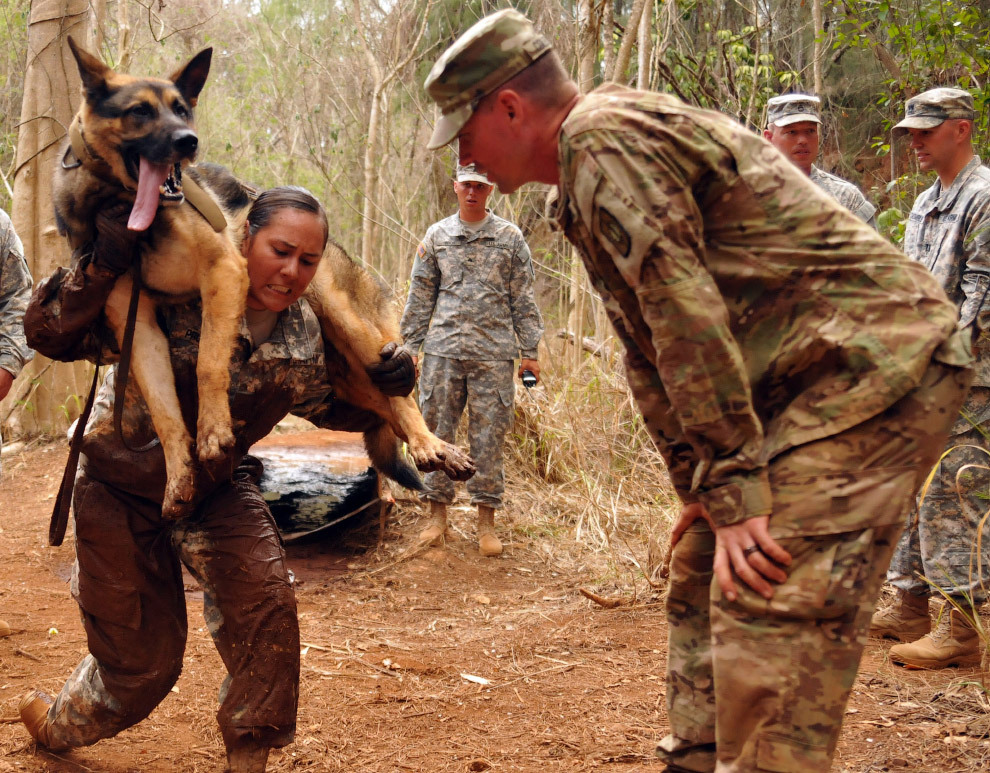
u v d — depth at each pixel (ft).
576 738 11.16
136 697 9.30
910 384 6.17
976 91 23.88
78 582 9.00
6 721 11.15
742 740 6.38
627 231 5.93
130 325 8.34
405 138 41.50
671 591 8.08
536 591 17.30
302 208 8.52
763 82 32.58
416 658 13.87
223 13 44.65
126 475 8.69
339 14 43.42
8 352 13.57
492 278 19.01
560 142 6.23
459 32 38.45
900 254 6.46
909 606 14.03
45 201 24.85
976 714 11.36
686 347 5.98
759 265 6.36
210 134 45.11
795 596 6.16
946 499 13.01
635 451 21.31
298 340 9.03
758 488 6.19
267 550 8.59
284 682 8.47
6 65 37.60
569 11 33.96
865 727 11.08
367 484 19.60
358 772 10.36
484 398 19.03
